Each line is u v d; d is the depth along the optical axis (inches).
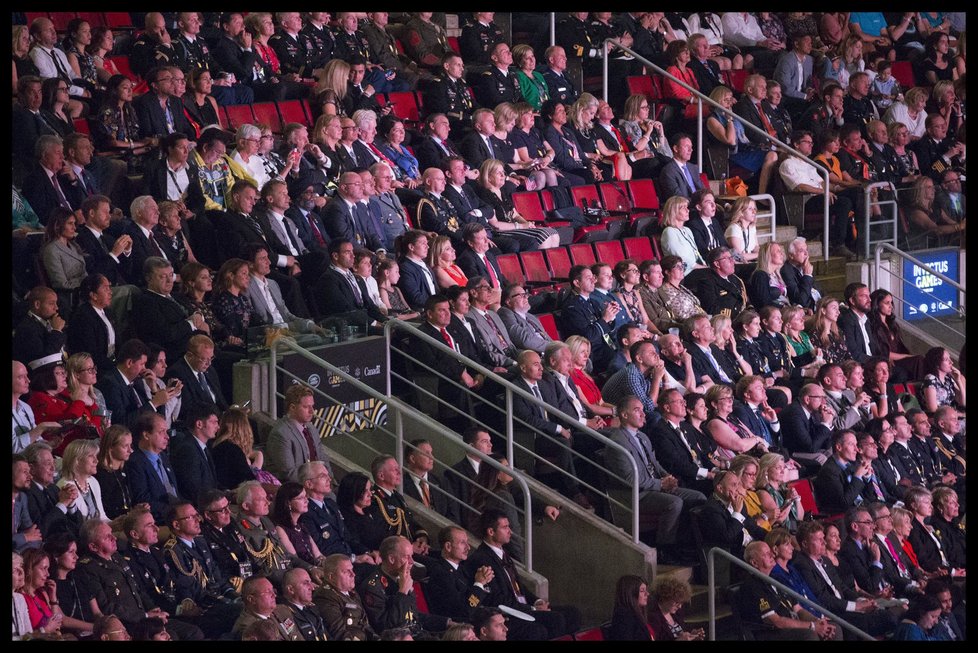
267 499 1243.2
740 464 1435.8
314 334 1421.0
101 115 1582.2
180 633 1123.9
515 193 1811.0
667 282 1724.9
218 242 1493.6
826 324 1781.5
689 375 1583.4
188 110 1659.7
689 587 1331.2
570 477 1430.9
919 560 1544.0
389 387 1459.2
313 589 1187.3
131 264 1421.0
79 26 1676.9
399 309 1547.7
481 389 1473.9
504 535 1296.8
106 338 1338.6
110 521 1190.3
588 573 1393.9
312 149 1653.5
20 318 1306.6
